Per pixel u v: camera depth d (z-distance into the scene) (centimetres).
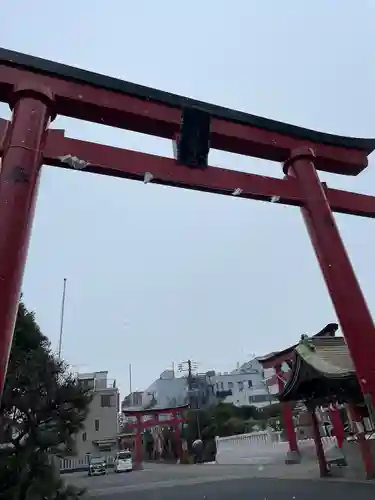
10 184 364
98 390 4697
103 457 4091
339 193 579
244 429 3975
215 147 553
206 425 4316
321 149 587
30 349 1282
